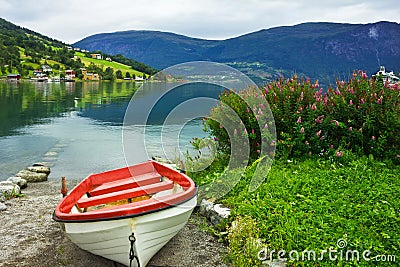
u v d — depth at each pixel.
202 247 5.98
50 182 10.98
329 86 9.16
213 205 6.84
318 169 7.46
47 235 6.62
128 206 4.96
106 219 4.70
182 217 5.33
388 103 7.97
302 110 8.61
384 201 5.68
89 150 16.06
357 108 8.39
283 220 5.41
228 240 5.92
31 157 14.77
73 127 22.91
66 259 5.77
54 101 41.06
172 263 5.54
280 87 9.18
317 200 6.03
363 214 5.37
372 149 7.97
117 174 7.00
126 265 5.30
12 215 7.64
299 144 8.35
